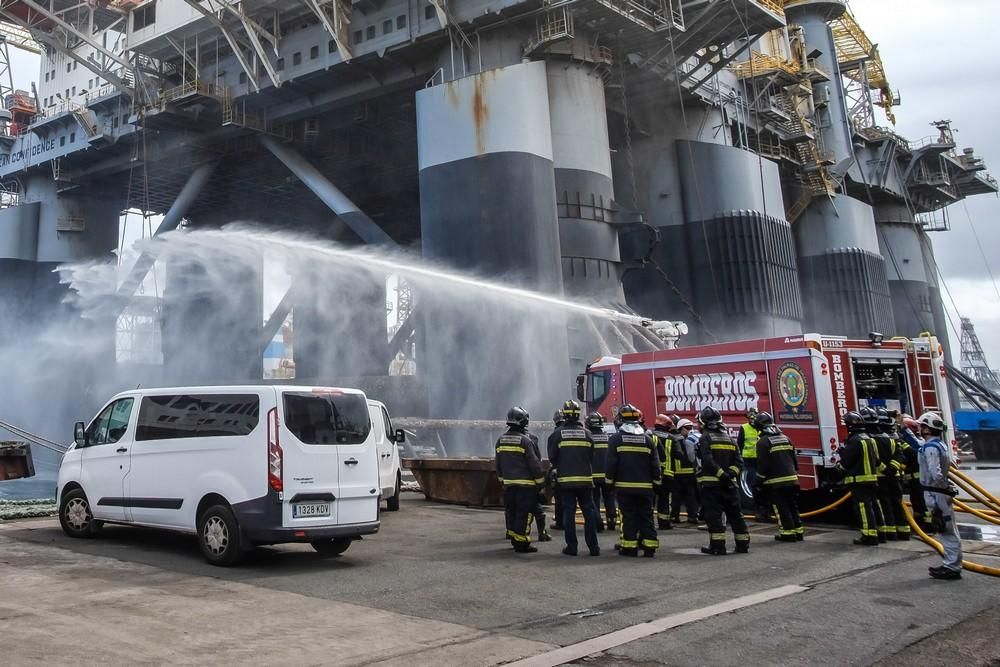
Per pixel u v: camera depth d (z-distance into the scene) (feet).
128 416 33.42
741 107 165.07
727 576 28.02
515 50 112.98
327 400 30.22
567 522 32.99
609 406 59.82
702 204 149.48
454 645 18.72
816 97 189.98
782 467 37.29
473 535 39.45
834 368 45.80
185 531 30.99
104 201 196.85
